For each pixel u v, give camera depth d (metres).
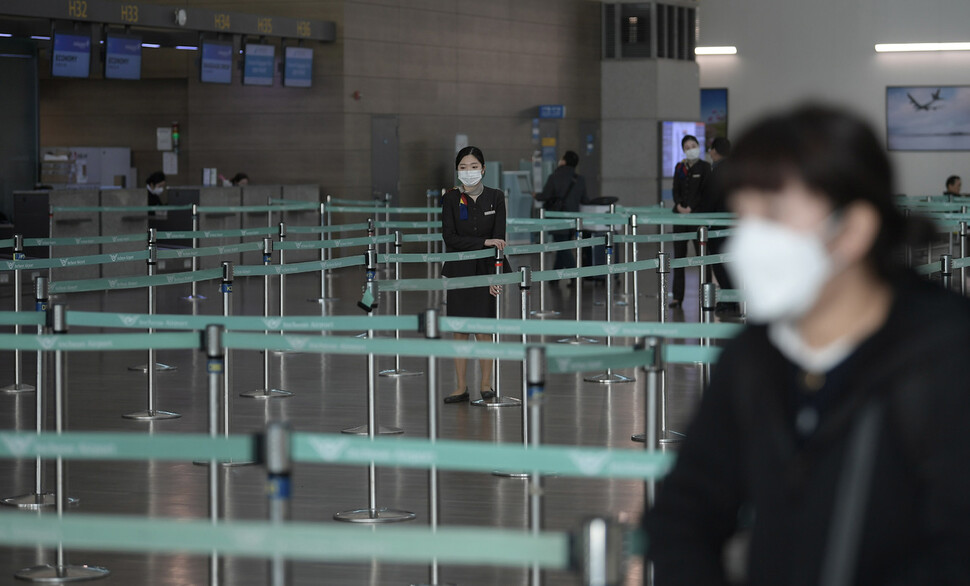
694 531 2.59
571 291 22.31
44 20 24.72
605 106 35.72
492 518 7.64
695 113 36.91
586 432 10.25
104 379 13.11
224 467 9.09
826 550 2.34
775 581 2.39
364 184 28.78
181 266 24.50
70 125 30.50
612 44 35.56
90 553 6.97
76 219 22.38
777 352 2.46
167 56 29.25
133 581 6.46
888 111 40.28
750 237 2.34
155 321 7.08
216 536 3.35
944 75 39.97
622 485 8.50
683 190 18.91
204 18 25.23
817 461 2.35
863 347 2.35
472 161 11.24
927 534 2.27
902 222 2.36
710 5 40.75
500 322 6.62
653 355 4.98
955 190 30.38
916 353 2.25
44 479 8.61
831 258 2.33
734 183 2.37
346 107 28.30
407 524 7.53
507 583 6.48
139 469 9.03
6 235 22.27
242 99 28.91
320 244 13.67
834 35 40.28
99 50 24.27
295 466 9.17
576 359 4.80
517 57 32.72
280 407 11.49
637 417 10.92
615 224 20.77
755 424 2.45
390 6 29.16
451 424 10.60
